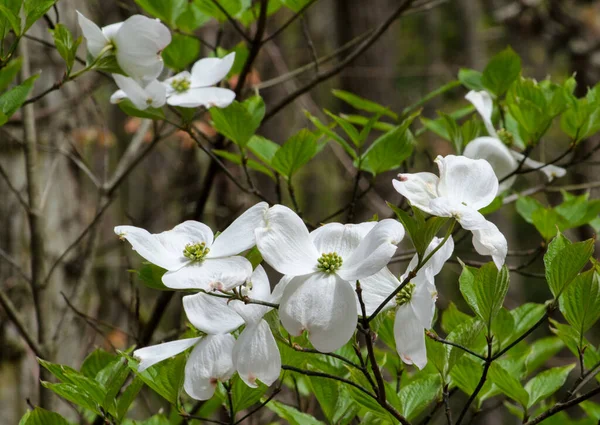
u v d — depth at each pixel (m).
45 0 1.46
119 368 1.40
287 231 1.31
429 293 1.33
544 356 1.59
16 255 2.34
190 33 1.80
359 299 1.30
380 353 1.54
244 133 1.64
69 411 2.08
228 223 2.14
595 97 1.69
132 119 2.99
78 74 1.47
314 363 1.46
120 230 1.33
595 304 1.37
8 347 2.27
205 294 1.33
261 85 1.99
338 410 1.44
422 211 1.30
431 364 1.49
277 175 1.68
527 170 1.66
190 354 1.33
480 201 1.32
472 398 1.37
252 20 1.96
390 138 1.65
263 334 1.31
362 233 1.32
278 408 1.43
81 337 2.38
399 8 1.89
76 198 2.54
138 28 1.46
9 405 2.24
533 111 1.64
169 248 1.34
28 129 1.93
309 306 1.29
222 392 1.47
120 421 1.38
